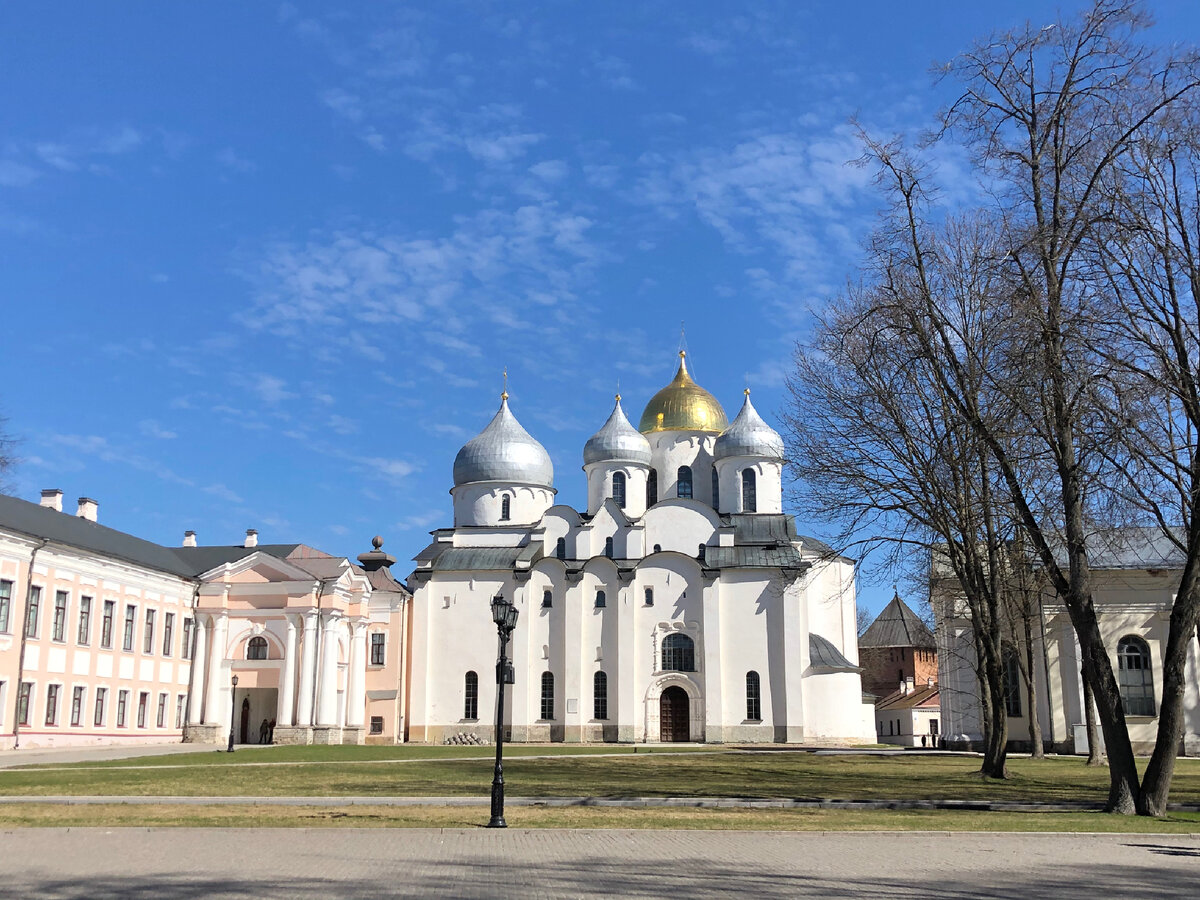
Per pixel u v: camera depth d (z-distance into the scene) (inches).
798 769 1868.8
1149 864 780.0
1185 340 1164.5
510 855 792.3
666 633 3267.7
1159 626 2755.9
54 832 907.4
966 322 1470.2
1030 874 726.5
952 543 1636.3
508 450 3661.4
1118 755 1144.8
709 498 3676.2
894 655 4771.2
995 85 1235.2
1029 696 2427.4
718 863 759.1
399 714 3216.0
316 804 1175.6
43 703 2353.6
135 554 2807.6
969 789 1433.3
